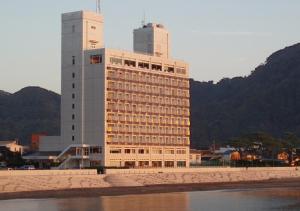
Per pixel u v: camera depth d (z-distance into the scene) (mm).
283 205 129000
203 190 178875
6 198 139000
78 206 121688
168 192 167875
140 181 187125
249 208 122188
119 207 120188
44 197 142375
